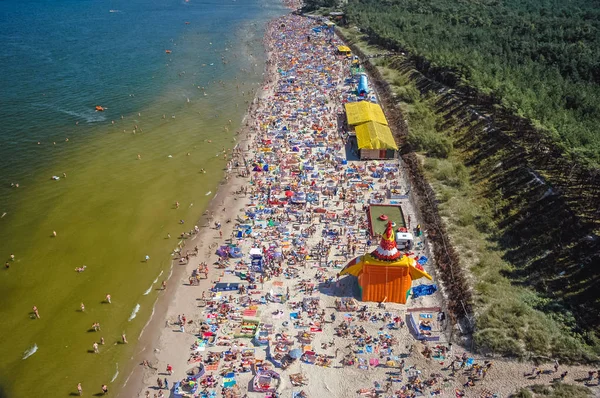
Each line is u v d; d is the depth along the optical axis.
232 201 59.94
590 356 36.56
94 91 96.12
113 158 70.00
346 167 67.31
